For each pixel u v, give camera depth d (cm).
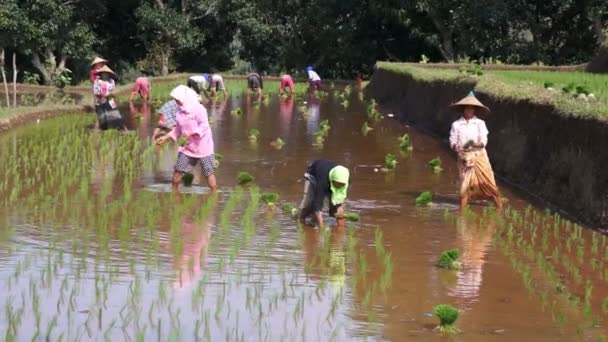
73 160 1558
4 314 755
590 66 2866
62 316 752
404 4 3984
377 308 795
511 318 776
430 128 2100
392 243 1033
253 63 4519
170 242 1007
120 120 2012
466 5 3872
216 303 795
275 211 1187
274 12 4378
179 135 1305
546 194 1311
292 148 1783
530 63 3972
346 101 2778
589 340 724
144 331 718
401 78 2644
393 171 1531
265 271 900
